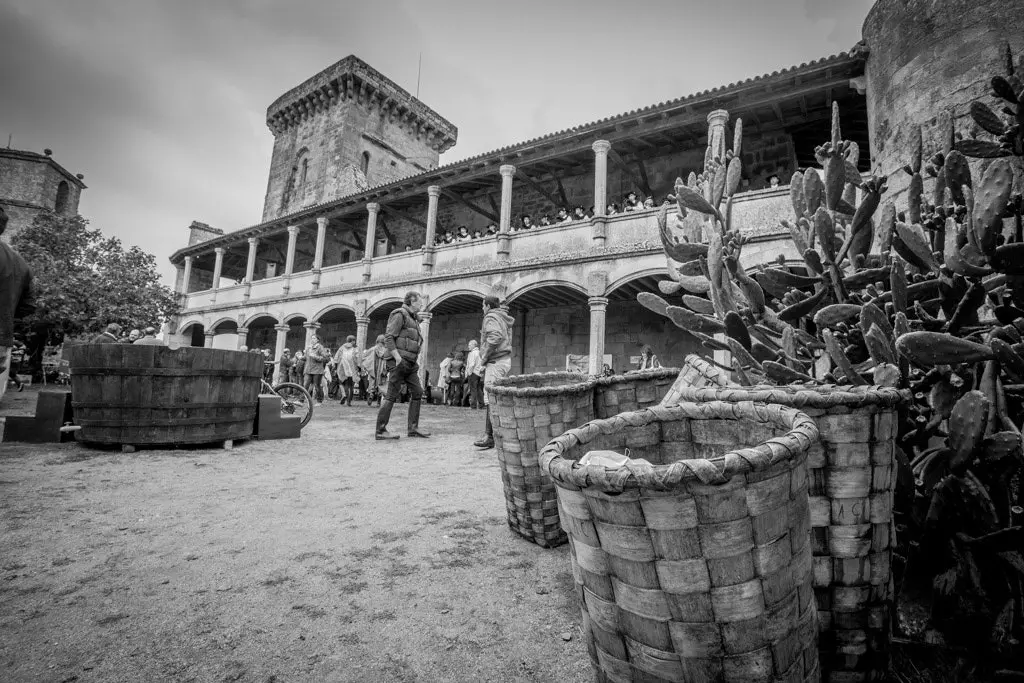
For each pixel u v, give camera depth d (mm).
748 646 934
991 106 4297
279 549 2580
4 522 2881
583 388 2582
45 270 22250
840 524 1290
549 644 1715
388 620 1875
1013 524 1678
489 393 2781
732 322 2557
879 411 1290
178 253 29188
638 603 966
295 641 1728
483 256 15492
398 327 6668
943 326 2129
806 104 11250
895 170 5168
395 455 5398
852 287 2541
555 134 13680
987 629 1478
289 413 8031
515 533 2838
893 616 1587
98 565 2342
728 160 3240
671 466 880
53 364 21469
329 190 26641
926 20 4969
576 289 13164
